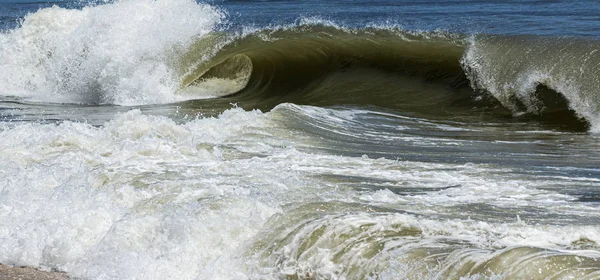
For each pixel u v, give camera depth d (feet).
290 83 98.78
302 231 31.58
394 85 92.22
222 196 37.63
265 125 62.90
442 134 65.87
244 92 100.37
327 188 40.63
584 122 72.54
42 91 110.01
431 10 204.85
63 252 35.24
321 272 28.81
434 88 89.20
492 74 86.69
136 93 101.86
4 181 45.16
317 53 103.91
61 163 49.78
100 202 39.58
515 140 62.59
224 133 59.62
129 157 51.29
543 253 25.94
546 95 79.41
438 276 26.14
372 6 237.45
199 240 32.91
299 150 55.01
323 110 73.20
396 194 38.73
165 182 42.88
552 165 48.57
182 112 86.22
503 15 169.58
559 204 36.52
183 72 105.09
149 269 31.42
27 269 34.83
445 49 96.68
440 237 29.58
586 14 158.30
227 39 110.42
